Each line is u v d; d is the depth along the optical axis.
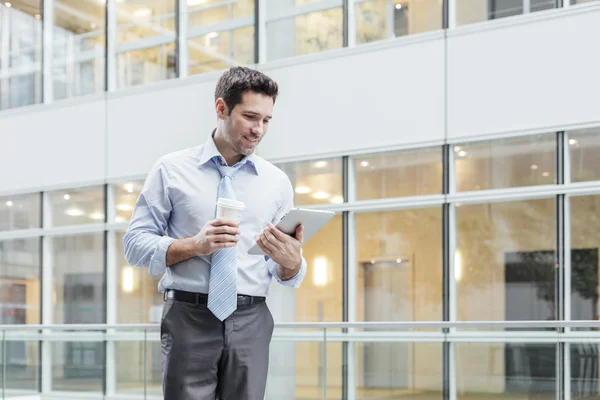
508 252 7.57
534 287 7.45
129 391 6.58
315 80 8.53
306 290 8.44
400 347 5.96
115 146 9.80
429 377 5.81
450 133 7.81
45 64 10.42
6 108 10.64
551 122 7.36
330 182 8.41
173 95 9.43
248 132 2.50
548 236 7.41
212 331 2.55
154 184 2.62
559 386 5.20
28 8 10.55
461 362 5.66
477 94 7.71
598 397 5.09
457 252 7.78
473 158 7.75
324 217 2.48
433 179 7.91
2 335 7.31
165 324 2.58
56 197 10.24
